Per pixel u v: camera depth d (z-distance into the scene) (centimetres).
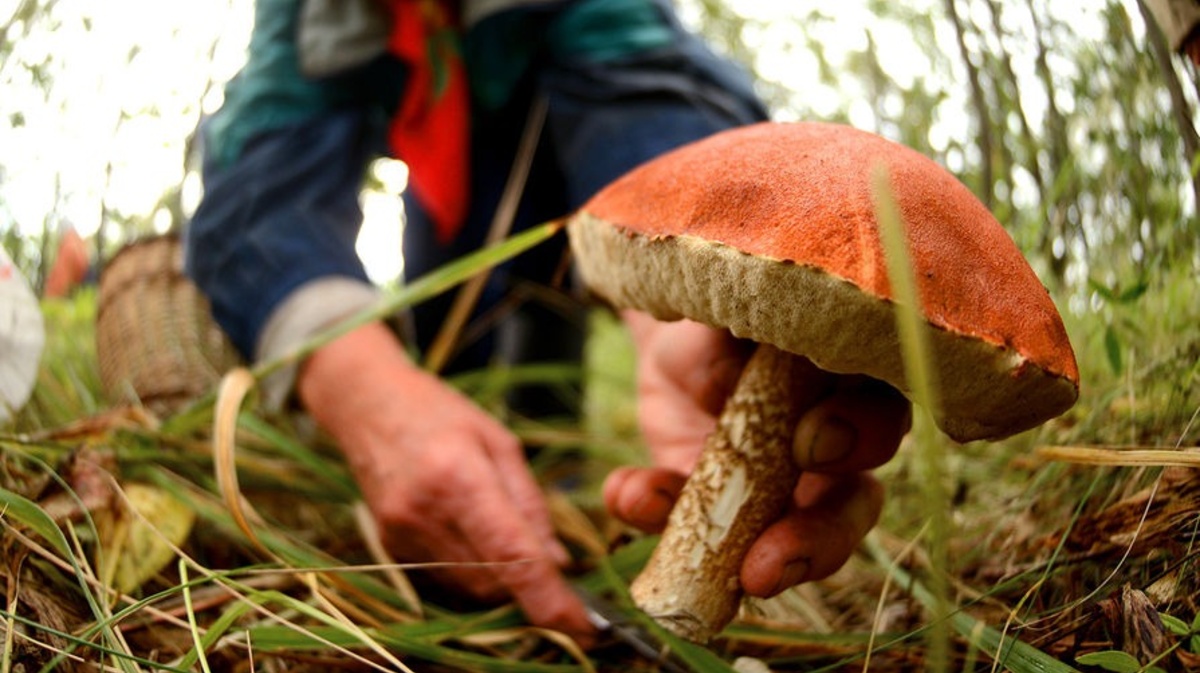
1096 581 29
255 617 34
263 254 51
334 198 57
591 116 57
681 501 30
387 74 60
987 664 29
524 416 88
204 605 34
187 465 43
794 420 29
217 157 56
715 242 23
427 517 38
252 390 40
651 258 25
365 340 46
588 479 75
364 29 57
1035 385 23
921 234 23
